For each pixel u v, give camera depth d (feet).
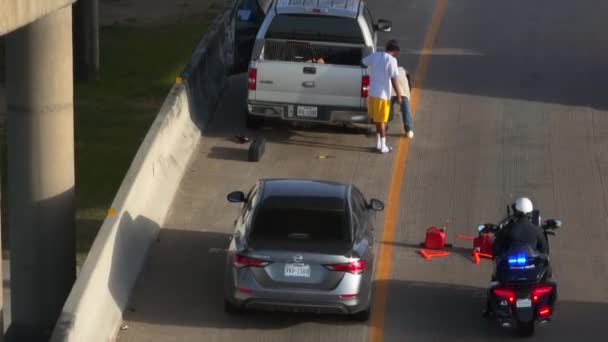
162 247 79.66
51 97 66.03
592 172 96.53
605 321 71.00
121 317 68.69
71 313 59.31
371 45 101.50
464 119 108.37
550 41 136.26
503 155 99.76
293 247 65.46
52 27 64.85
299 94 97.76
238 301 65.98
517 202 67.97
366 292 67.10
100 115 109.29
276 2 104.17
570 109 111.45
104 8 157.69
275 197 69.51
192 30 144.05
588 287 76.07
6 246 81.71
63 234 69.00
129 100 114.93
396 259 79.46
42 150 66.74
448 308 72.28
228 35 122.93
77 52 119.14
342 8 102.32
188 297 72.54
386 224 85.20
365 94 97.40
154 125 88.48
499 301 65.62
